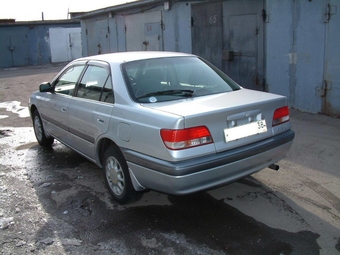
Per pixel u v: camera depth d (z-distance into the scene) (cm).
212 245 329
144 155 354
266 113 381
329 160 518
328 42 718
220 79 452
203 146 335
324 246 324
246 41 898
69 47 2734
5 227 367
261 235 343
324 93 744
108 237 347
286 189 436
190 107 352
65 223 375
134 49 1374
